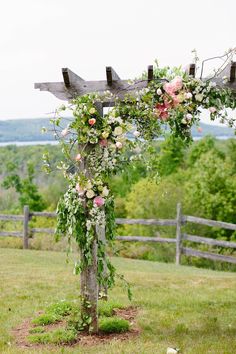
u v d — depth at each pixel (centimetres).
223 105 601
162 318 678
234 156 2897
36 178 3105
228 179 2494
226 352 535
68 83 627
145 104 602
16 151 3350
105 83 627
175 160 3353
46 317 642
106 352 532
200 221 1359
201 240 1356
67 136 588
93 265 603
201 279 980
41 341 571
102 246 612
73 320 616
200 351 539
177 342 575
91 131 580
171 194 2288
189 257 1922
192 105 598
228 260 1328
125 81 623
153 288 874
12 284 882
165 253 1939
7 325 636
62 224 615
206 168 2558
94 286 604
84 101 591
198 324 655
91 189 583
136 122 606
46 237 1552
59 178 3081
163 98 598
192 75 598
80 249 600
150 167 610
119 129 580
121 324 620
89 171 596
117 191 3153
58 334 584
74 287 860
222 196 2442
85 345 562
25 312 693
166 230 2180
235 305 760
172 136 624
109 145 589
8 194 2933
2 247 1580
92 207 591
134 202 2445
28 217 1532
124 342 573
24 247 1530
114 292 829
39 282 900
